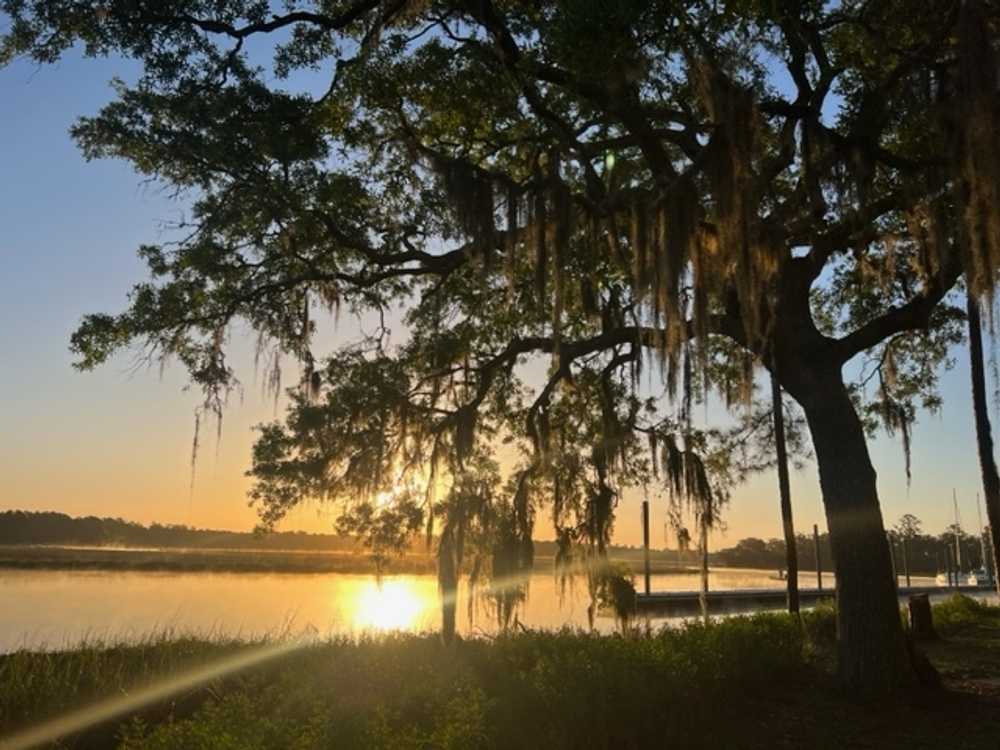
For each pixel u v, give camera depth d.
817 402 10.27
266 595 44.38
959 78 7.86
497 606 11.08
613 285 11.89
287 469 11.10
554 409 13.66
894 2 9.84
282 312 11.43
